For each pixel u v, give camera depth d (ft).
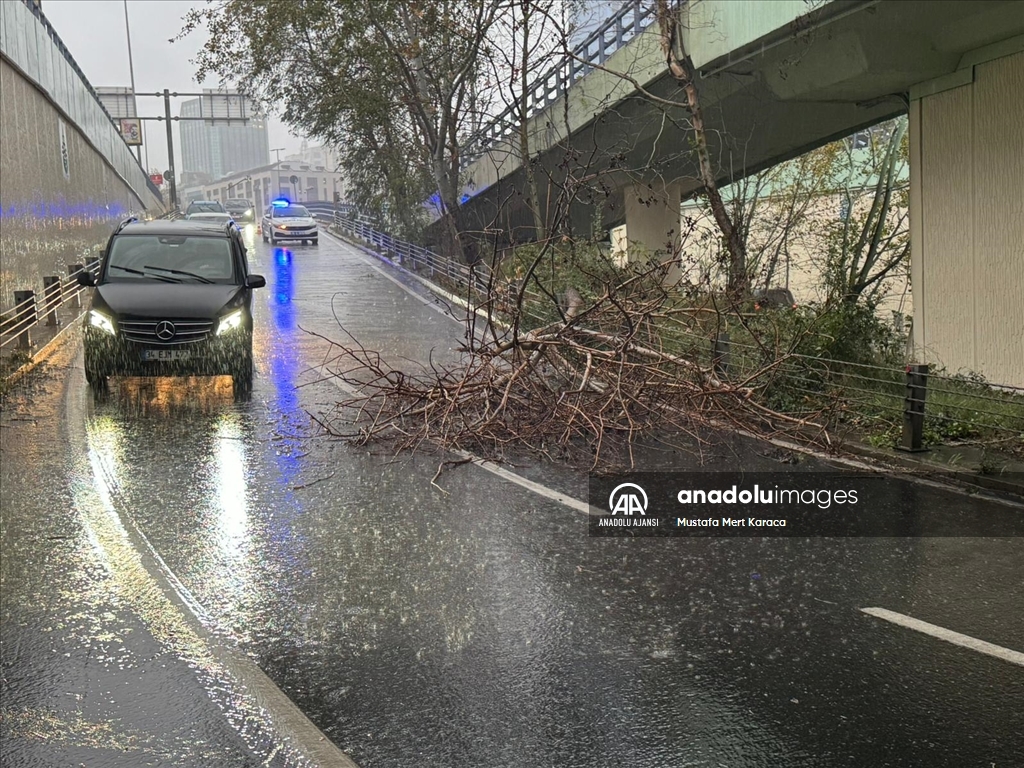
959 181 47.47
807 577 21.13
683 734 14.28
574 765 13.50
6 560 21.90
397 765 13.53
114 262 46.19
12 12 75.00
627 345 33.86
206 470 30.58
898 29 45.93
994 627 18.22
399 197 118.52
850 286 63.98
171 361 41.75
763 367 36.88
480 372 35.78
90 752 13.71
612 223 102.42
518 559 22.34
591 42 79.36
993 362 45.68
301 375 49.78
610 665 16.61
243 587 20.40
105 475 29.76
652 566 21.89
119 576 20.90
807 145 76.07
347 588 20.35
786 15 49.93
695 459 33.22
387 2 93.71
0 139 70.38
